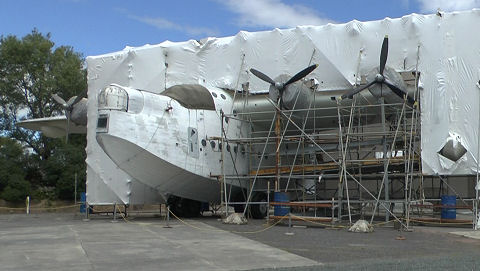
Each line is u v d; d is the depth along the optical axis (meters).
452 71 16.72
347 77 18.28
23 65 38.19
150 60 21.05
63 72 38.38
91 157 20.86
